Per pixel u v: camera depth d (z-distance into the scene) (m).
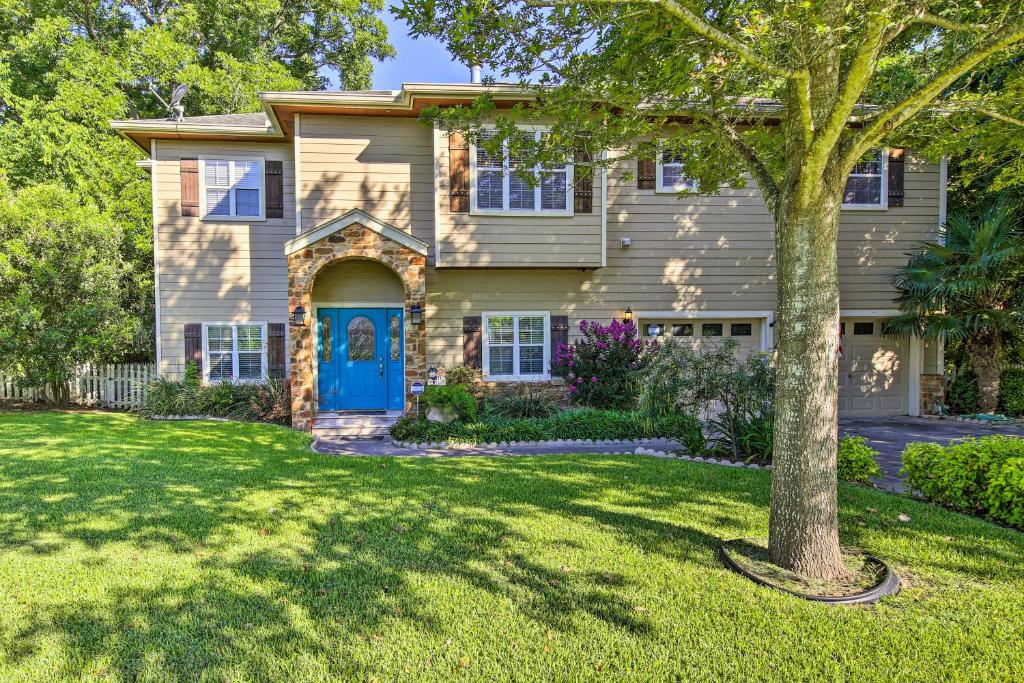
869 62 3.09
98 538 4.25
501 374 11.10
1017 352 11.53
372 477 6.30
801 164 3.55
